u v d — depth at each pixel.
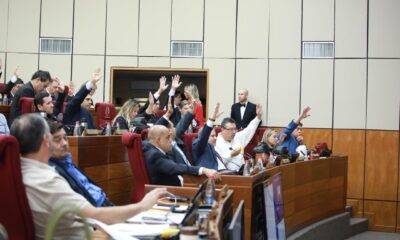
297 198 5.93
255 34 9.38
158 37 9.45
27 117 2.25
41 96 4.46
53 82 5.54
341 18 9.24
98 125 6.43
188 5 9.46
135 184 4.13
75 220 2.23
